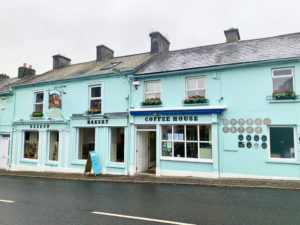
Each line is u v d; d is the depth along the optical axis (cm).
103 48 1625
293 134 862
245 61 931
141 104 1114
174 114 1028
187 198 650
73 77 1278
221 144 946
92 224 460
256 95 912
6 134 1546
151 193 723
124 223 462
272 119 876
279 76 891
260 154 883
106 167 1156
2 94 1590
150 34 1451
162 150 1068
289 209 534
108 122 1173
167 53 1366
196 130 1012
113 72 1177
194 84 1045
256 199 621
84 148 1263
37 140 1419
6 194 742
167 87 1080
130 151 1112
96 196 696
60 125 1302
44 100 1391
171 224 454
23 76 1923
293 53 884
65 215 518
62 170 1261
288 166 841
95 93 1263
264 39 1138
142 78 1134
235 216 495
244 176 898
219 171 937
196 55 1181
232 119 939
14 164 1439
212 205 577
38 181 1003
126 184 893
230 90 959
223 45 1228
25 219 494
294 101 846
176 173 1013
